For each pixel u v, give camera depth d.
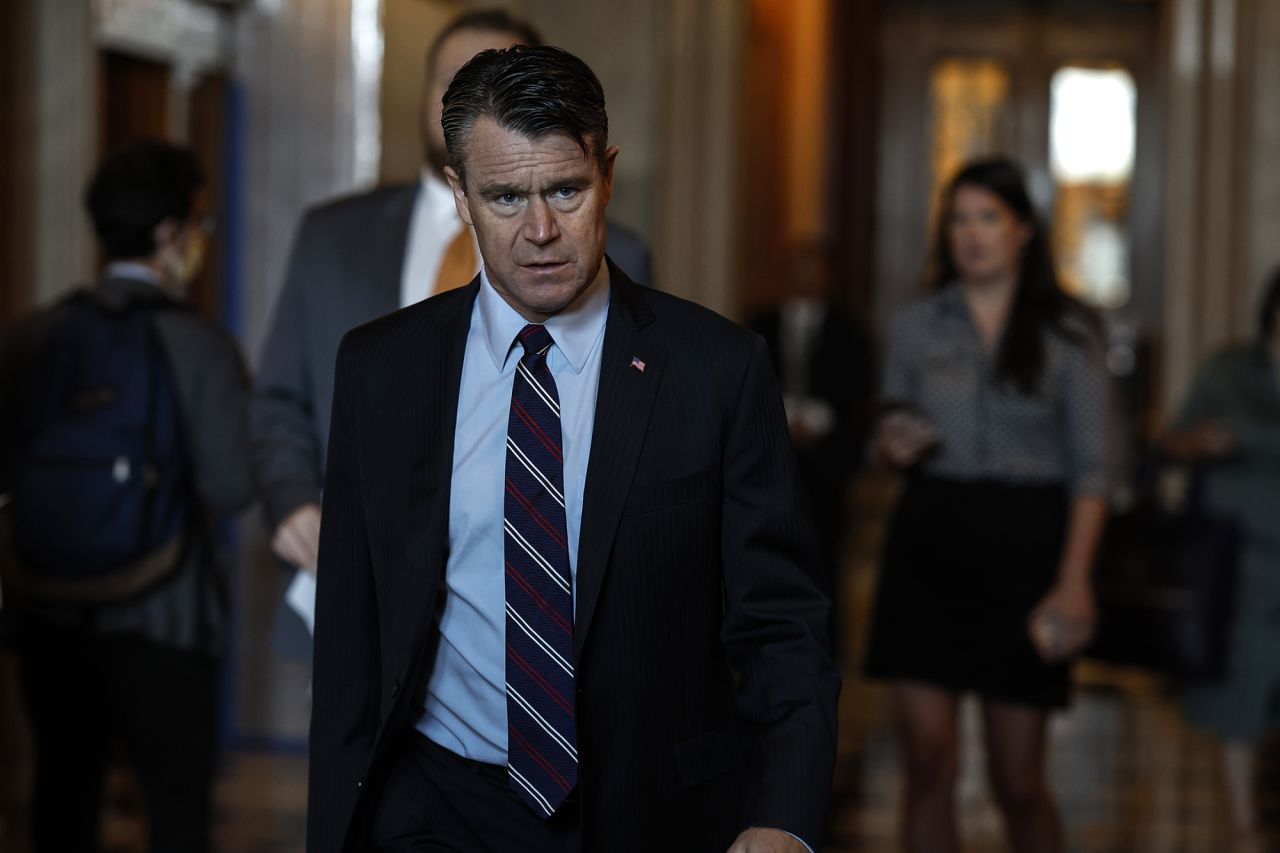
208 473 8.19
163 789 8.15
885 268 31.98
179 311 8.29
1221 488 11.63
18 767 11.91
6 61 11.97
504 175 4.26
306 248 7.19
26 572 8.01
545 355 4.68
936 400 9.29
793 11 31.34
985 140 31.64
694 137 17.31
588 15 17.12
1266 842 12.36
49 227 12.03
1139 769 14.63
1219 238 16.95
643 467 4.60
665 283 17.19
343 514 4.93
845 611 19.58
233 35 13.81
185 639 8.16
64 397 8.08
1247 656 11.38
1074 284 31.36
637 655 4.62
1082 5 31.25
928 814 9.27
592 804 4.62
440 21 14.59
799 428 17.06
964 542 9.16
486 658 4.79
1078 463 9.09
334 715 4.93
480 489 4.72
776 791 4.50
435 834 4.91
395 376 4.81
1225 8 16.83
